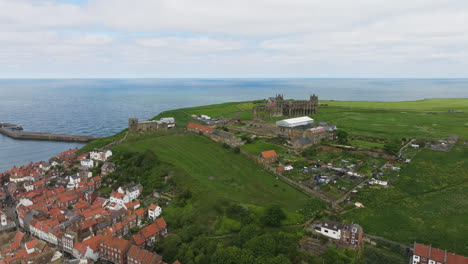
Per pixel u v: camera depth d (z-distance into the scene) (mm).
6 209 170875
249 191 156875
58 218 145250
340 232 114062
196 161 197375
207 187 160875
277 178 171125
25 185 184125
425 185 157250
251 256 100812
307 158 198250
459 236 115812
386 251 110500
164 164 193125
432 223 124938
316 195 149250
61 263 116625
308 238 116438
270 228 124812
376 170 177750
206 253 111250
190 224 133500
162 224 132500
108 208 157875
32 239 134125
